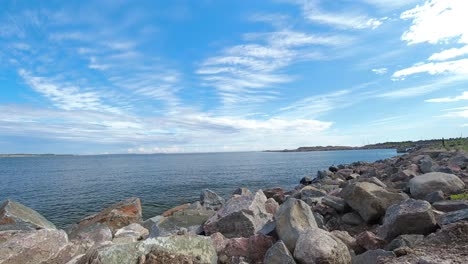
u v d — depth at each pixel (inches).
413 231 349.1
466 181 642.2
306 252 297.6
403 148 5728.3
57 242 368.2
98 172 2938.0
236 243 360.2
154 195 1382.9
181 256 301.1
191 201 1226.0
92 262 289.7
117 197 1360.7
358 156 4987.7
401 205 376.8
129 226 585.6
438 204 450.6
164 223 548.4
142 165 4192.9
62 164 5334.6
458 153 1120.2
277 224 372.2
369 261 288.7
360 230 462.6
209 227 470.6
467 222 294.5
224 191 1461.6
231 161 4901.6
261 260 340.8
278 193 964.0
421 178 584.7
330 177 1262.3
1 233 415.2
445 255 257.4
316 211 542.9
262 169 2795.3
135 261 292.2
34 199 1343.5
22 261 331.0
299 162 3858.3
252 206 487.5
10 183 2022.6
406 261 258.2
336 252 295.7
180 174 2422.5
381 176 1008.9
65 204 1218.0
